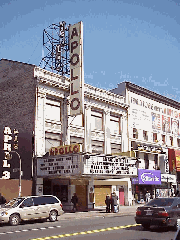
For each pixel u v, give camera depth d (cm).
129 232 1418
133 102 4128
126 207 3369
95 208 3234
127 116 3988
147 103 4384
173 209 1462
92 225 1712
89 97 3500
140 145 3975
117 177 3003
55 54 3544
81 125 3422
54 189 3052
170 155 4484
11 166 2806
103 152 3619
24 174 2834
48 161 2795
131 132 4006
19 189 2664
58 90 3186
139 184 3881
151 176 3959
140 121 4203
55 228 1622
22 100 3095
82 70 3098
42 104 3017
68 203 3025
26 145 2905
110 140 3697
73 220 2091
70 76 3170
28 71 3112
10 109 3188
